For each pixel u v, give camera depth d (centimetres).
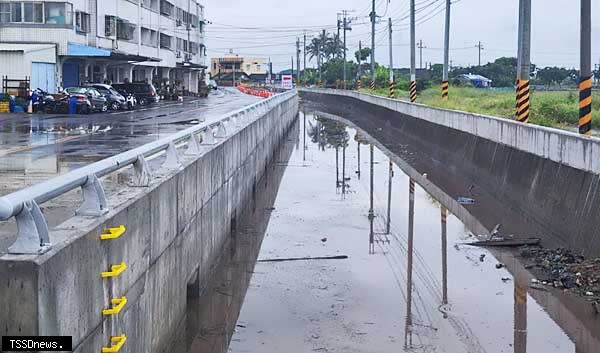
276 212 1953
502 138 2295
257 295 1199
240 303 1155
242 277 1309
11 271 502
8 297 504
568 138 1642
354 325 1055
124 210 709
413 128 4028
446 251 1521
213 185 1305
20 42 4794
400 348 962
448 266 1393
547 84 8656
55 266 532
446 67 4409
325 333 1017
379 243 1596
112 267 669
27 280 503
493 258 1458
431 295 1198
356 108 6869
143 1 7169
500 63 10344
